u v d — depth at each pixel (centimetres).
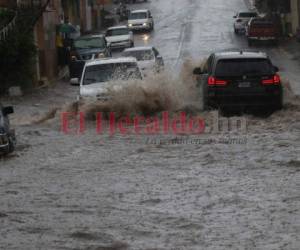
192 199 1598
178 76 3384
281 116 2758
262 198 1577
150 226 1375
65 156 2242
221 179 1800
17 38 4819
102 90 3011
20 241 1279
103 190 1727
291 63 6112
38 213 1502
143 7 11844
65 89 5228
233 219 1410
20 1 5375
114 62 3312
